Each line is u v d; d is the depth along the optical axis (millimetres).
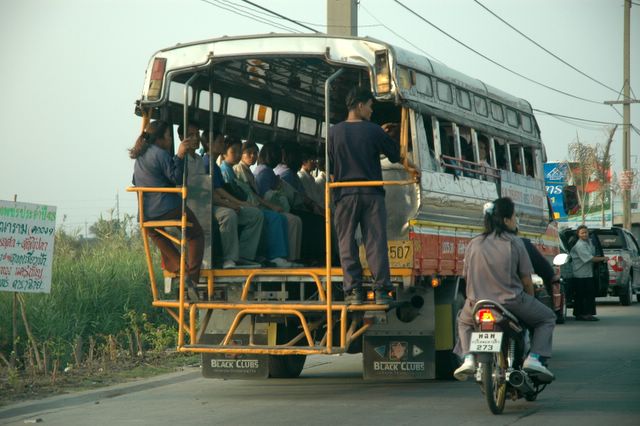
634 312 33781
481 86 17641
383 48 13594
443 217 15156
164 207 14266
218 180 15227
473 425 11281
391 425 11383
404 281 13914
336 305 13195
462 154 16234
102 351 18656
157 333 19203
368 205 13328
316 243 17828
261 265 15336
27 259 15883
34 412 13086
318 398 14086
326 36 13805
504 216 12359
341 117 18875
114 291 19875
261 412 12711
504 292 12023
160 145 14594
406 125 13844
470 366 11898
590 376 16062
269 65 15469
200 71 14617
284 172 17906
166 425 11758
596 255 30250
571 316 31984
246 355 15039
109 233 24875
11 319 17234
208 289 14570
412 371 14570
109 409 13289
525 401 13219
